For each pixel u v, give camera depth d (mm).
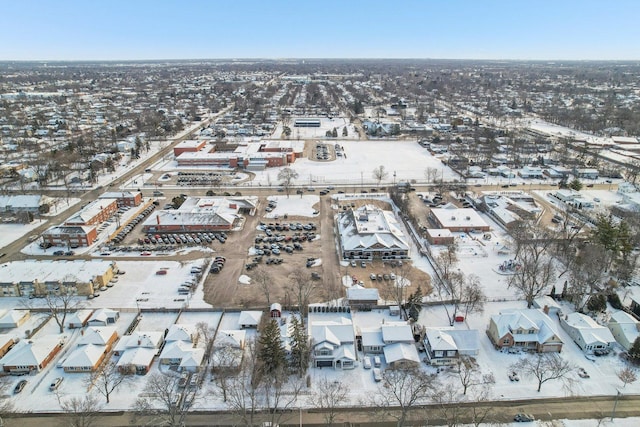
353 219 144750
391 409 74938
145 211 163250
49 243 134375
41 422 72125
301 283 106438
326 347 84750
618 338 90938
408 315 99500
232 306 103938
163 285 113188
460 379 81312
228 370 82125
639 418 72625
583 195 176750
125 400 76625
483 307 102750
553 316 99438
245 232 146125
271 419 72625
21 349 85312
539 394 77875
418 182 198750
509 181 198750
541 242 129250
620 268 113250
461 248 133125
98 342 88875
